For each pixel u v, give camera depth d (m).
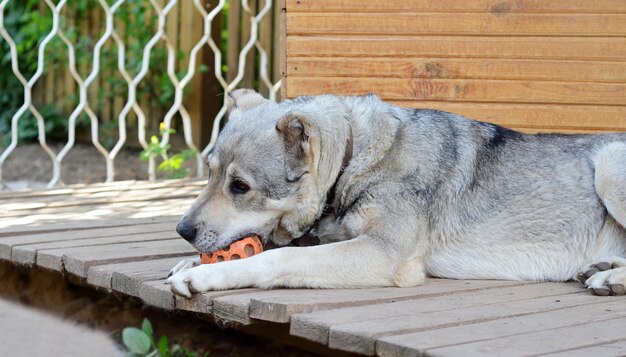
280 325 2.36
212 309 2.28
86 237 2.82
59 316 2.93
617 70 2.94
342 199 2.43
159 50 5.10
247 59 4.68
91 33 5.48
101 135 5.32
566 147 2.55
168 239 2.80
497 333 2.09
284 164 2.38
